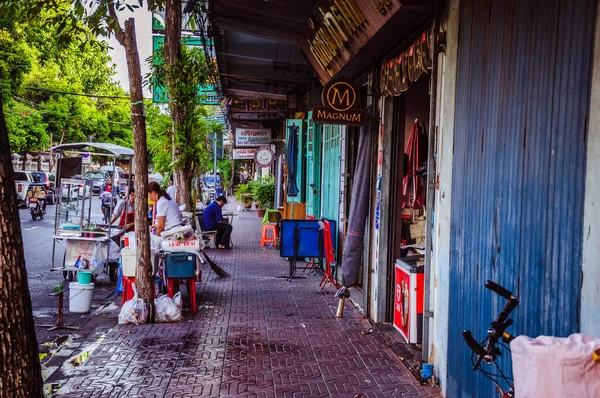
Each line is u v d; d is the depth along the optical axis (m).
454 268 5.56
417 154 9.04
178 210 10.76
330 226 12.01
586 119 3.33
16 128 34.38
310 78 16.17
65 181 11.40
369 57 8.44
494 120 4.66
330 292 11.20
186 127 15.66
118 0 8.26
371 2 6.67
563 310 3.53
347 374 6.43
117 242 11.95
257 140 25.52
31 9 8.09
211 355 7.07
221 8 10.28
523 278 4.08
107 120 52.44
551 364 2.53
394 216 8.53
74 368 6.54
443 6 6.02
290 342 7.67
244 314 9.27
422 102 10.39
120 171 36.72
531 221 3.98
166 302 8.75
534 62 3.98
